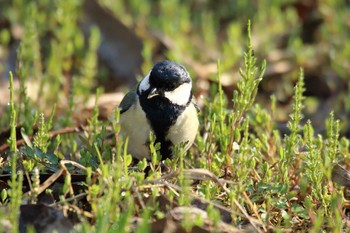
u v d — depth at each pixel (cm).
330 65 1452
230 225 729
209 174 768
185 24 1520
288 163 859
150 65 1266
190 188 801
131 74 1417
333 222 779
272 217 799
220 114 885
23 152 832
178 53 1374
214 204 738
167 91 895
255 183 858
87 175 751
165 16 1552
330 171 812
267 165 835
